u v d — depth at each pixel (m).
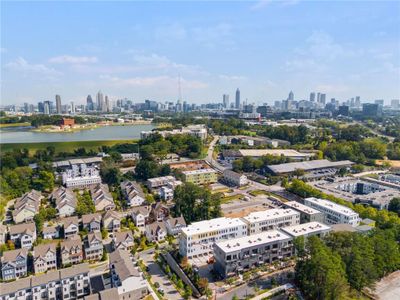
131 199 163.50
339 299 83.00
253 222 121.38
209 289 89.69
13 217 141.62
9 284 85.38
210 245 113.88
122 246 118.06
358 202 159.25
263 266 102.88
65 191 170.00
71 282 89.88
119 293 86.31
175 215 145.00
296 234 108.19
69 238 121.69
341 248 93.12
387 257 96.50
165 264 109.62
